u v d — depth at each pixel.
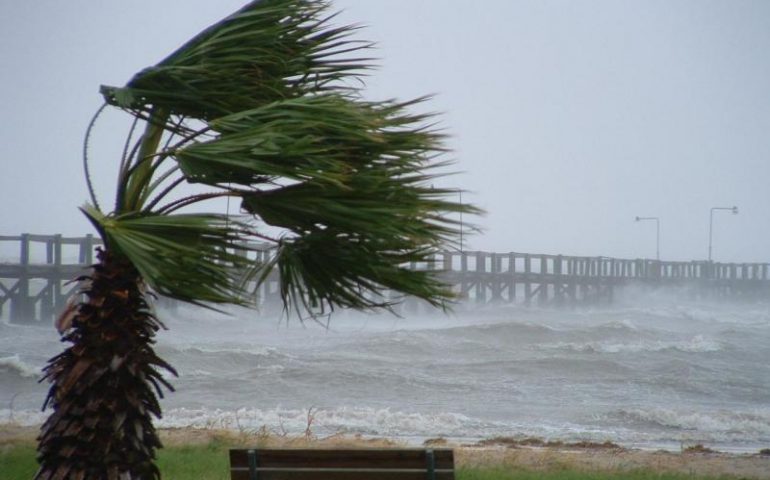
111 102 11.77
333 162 11.10
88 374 11.77
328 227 11.56
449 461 12.80
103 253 12.09
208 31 12.27
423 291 11.86
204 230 10.95
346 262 11.78
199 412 43.56
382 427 40.38
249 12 12.25
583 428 41.38
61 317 12.18
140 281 12.27
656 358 75.25
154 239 10.88
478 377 63.84
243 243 12.16
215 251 11.11
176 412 43.47
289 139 10.99
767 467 28.77
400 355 78.00
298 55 12.60
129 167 12.17
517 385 60.34
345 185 11.19
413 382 59.41
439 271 12.20
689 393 58.25
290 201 11.32
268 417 42.62
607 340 93.56
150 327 12.32
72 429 11.73
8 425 35.22
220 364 67.50
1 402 48.97
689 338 96.12
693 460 30.05
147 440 12.20
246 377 59.22
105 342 11.84
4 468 21.22
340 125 11.36
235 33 12.17
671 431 41.28
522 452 30.25
